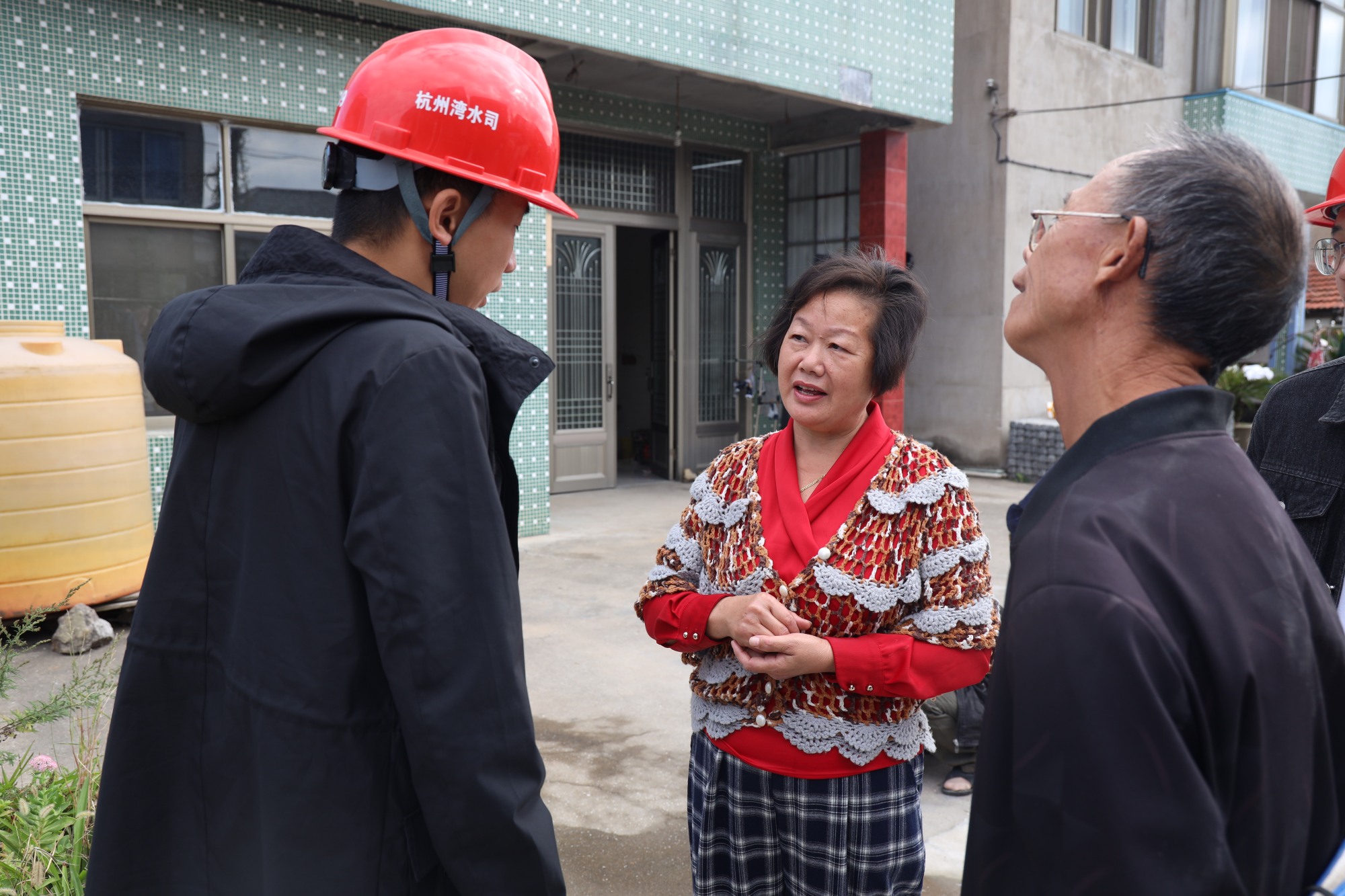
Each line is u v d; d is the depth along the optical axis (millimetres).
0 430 3725
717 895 1579
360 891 990
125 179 4988
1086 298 829
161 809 1103
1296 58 12023
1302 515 1636
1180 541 720
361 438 969
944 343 10055
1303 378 1684
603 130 8047
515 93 1159
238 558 1043
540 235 6320
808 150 9172
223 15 5094
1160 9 10922
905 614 1520
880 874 1482
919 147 10102
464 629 961
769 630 1418
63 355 3930
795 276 9562
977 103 9578
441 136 1110
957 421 10008
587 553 6031
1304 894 757
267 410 1024
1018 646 729
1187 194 776
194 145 5176
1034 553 753
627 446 10477
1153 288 792
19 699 3303
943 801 2881
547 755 3154
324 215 5645
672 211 8797
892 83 7582
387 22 5633
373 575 951
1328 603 798
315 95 5438
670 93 8000
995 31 9391
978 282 9742
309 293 1021
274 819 985
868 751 1458
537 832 1004
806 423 1525
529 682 3809
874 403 1617
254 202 5402
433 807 968
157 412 5227
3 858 1920
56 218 4691
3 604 3803
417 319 1025
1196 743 688
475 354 1081
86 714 3002
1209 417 799
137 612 1114
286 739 985
